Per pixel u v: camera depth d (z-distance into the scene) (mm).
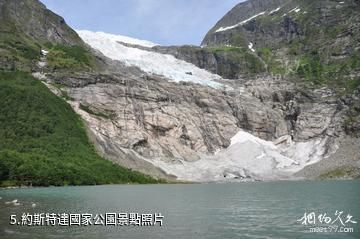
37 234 50500
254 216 65250
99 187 136250
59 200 88562
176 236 50031
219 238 48844
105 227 55500
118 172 162625
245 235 50531
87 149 171375
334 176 182750
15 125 166375
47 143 163000
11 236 49312
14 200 84000
